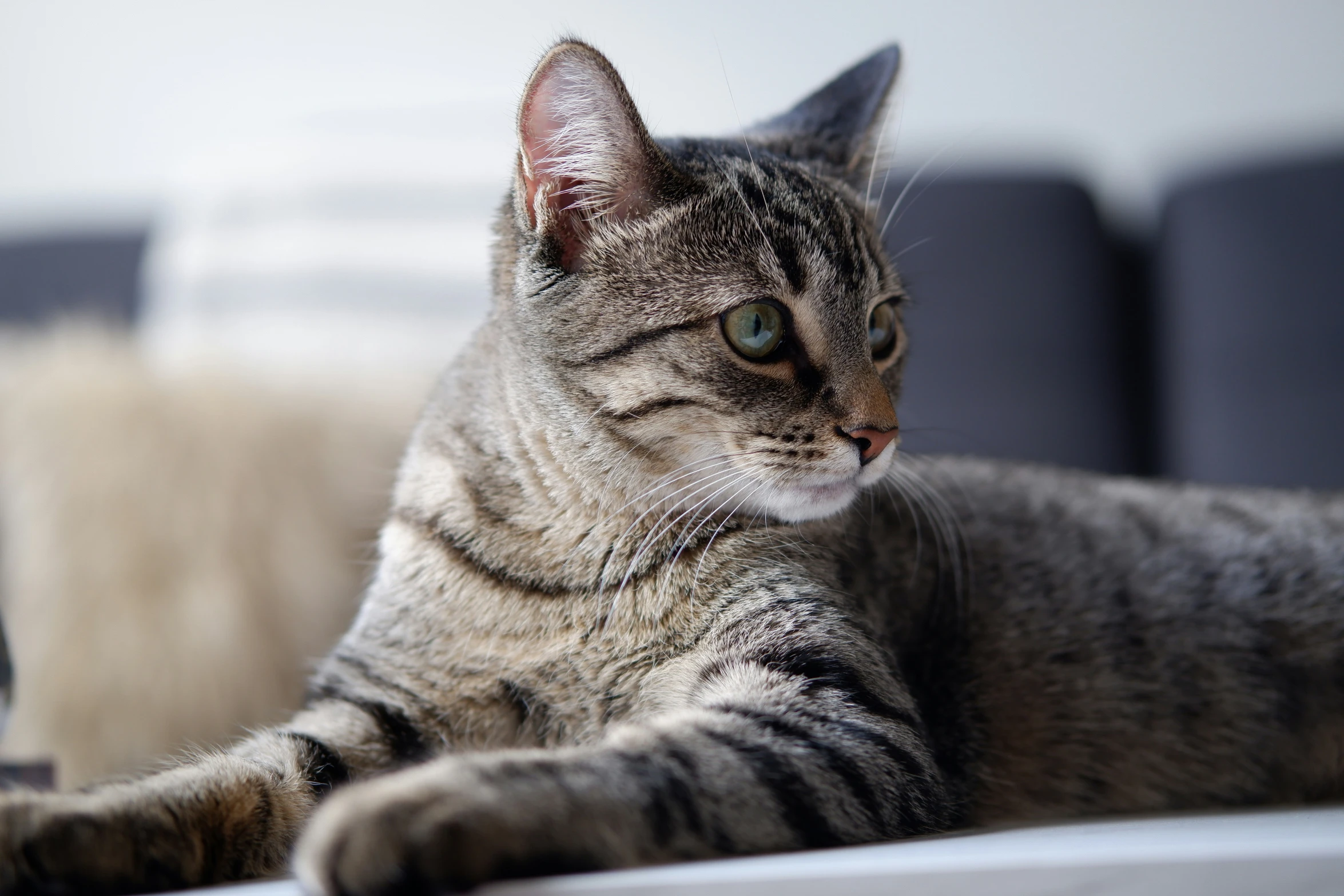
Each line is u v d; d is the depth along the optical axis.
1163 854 0.46
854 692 0.55
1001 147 1.09
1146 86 1.09
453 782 0.48
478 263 1.05
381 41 1.22
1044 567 0.68
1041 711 0.66
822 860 0.48
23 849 0.50
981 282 0.99
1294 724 0.67
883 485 0.66
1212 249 0.98
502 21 1.20
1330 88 1.07
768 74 1.08
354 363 0.92
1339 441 0.93
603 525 0.60
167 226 1.15
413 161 1.10
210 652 0.82
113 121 1.27
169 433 0.85
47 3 1.27
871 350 0.64
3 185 1.29
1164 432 1.01
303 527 0.85
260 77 1.24
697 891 0.46
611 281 0.61
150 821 0.52
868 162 0.70
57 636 0.82
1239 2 1.08
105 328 0.98
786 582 0.59
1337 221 0.96
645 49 1.08
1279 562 0.69
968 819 0.62
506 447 0.61
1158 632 0.67
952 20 1.10
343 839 0.47
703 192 0.61
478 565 0.61
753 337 0.60
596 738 0.59
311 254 1.06
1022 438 0.96
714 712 0.53
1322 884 0.45
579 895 0.46
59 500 0.84
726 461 0.60
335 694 0.61
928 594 0.66
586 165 0.61
